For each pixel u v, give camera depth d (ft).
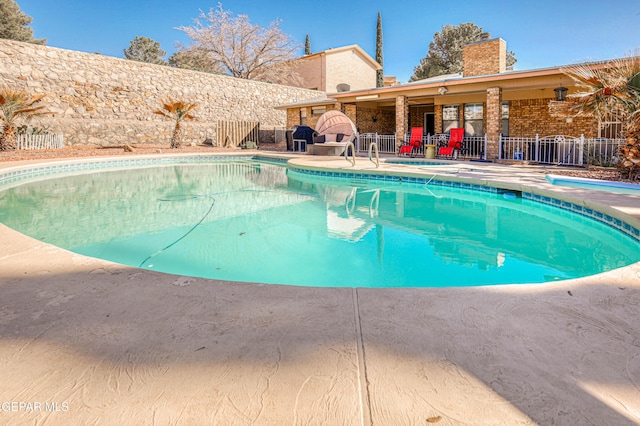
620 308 7.06
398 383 4.96
